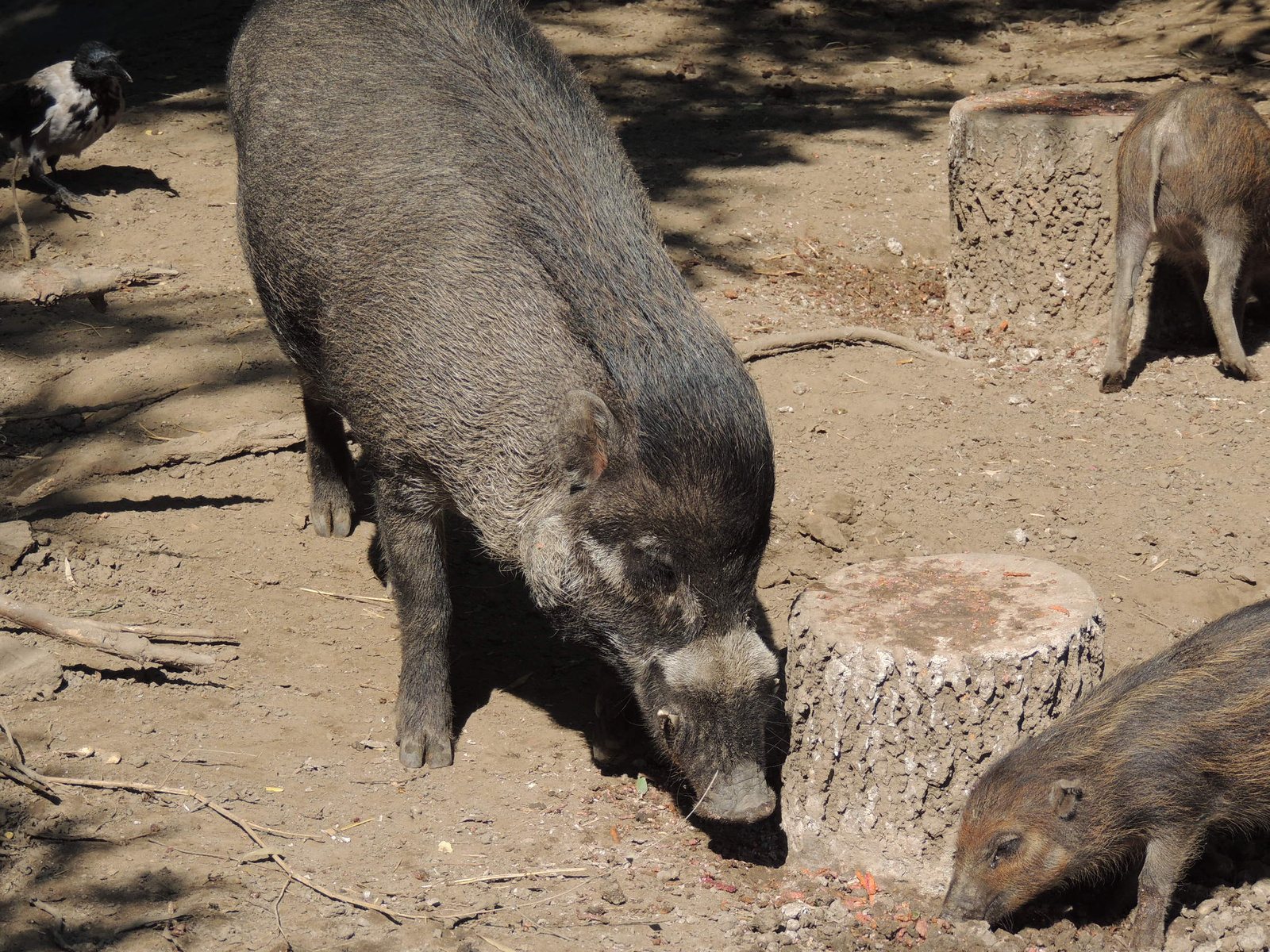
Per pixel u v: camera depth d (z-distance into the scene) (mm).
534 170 8352
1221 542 11289
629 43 26016
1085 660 7906
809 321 15133
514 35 9539
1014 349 14875
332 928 7035
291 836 7805
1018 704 7621
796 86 23469
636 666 7699
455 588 11391
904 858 7816
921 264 17016
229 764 8461
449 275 8133
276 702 9234
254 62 10055
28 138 16672
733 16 27703
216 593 10461
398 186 8508
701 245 16906
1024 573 8500
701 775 7328
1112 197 14305
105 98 16938
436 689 8922
